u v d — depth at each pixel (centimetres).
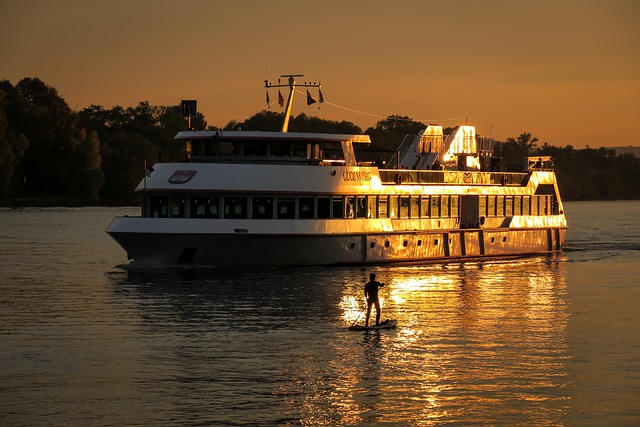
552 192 13312
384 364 5675
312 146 10131
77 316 7181
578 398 5028
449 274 10081
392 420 4653
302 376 5384
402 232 10725
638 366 5706
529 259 12175
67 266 10675
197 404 4856
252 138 9862
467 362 5762
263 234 9488
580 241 16062
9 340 6297
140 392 5056
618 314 7581
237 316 7188
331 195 9956
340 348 6094
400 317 7262
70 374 5406
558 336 6600
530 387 5222
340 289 8519
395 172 10762
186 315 7219
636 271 10800
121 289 8512
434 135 12338
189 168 9500
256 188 9519
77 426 4522
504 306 7919
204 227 9356
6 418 4628
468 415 4741
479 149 12888
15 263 11031
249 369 5531
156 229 9362
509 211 12419
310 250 9844
